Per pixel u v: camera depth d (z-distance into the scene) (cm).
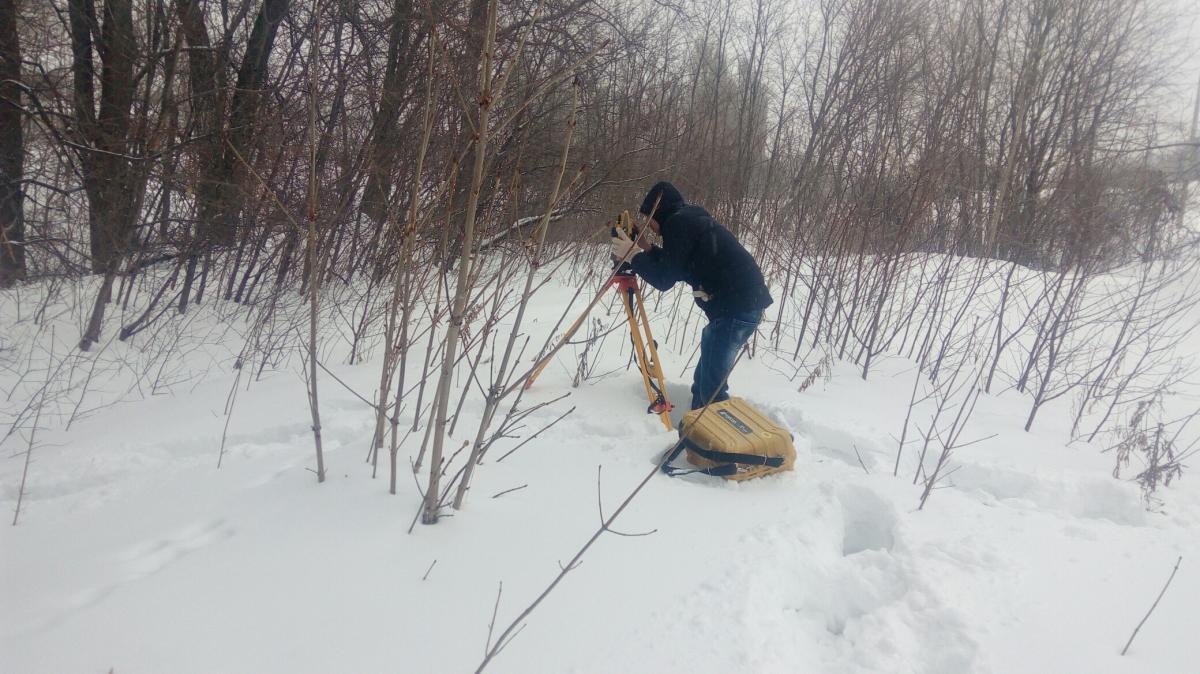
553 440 366
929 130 609
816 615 242
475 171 220
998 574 248
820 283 581
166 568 217
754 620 209
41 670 170
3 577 218
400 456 307
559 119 761
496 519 260
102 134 540
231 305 653
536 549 241
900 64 724
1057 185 671
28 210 550
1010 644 207
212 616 193
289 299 592
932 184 559
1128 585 246
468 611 204
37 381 452
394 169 601
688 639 198
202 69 598
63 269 540
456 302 229
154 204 591
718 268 399
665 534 263
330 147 615
